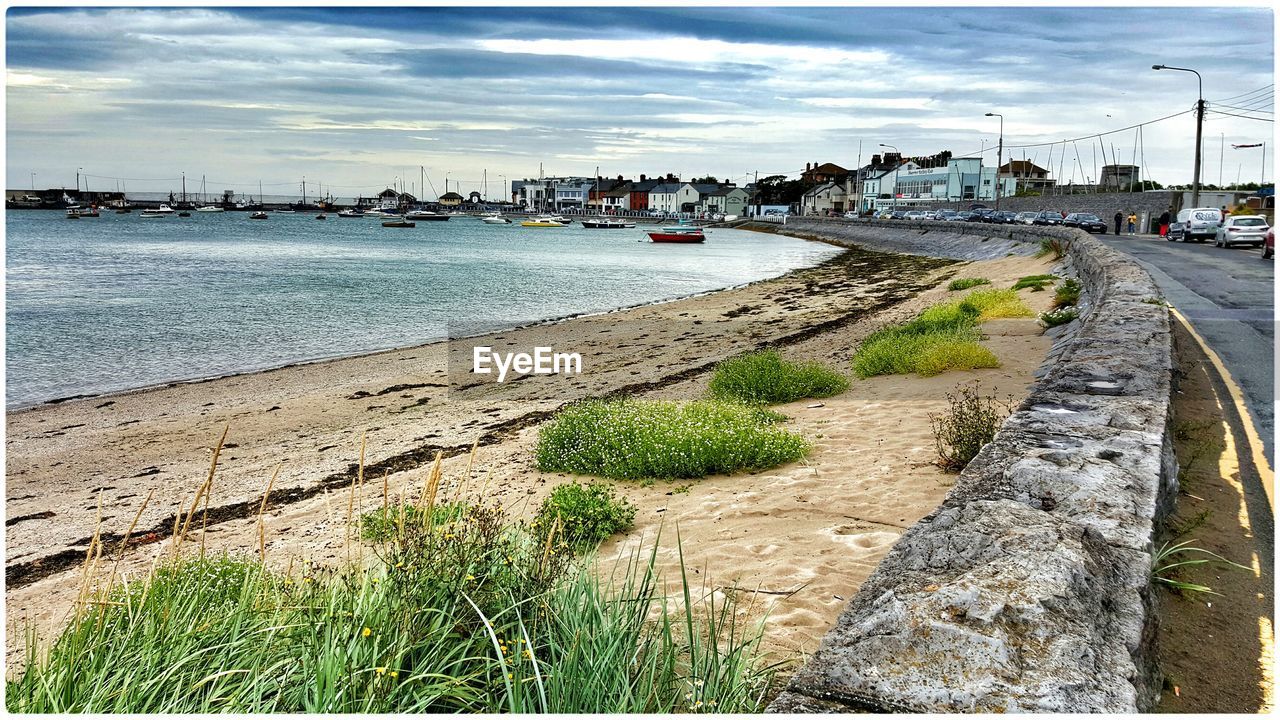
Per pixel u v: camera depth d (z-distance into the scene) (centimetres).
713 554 632
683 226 9894
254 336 2677
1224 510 560
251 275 4912
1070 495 425
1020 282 2638
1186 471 634
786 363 1436
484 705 381
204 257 6506
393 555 441
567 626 410
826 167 17338
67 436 1470
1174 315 1571
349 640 387
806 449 948
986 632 285
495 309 3412
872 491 767
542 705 344
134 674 389
